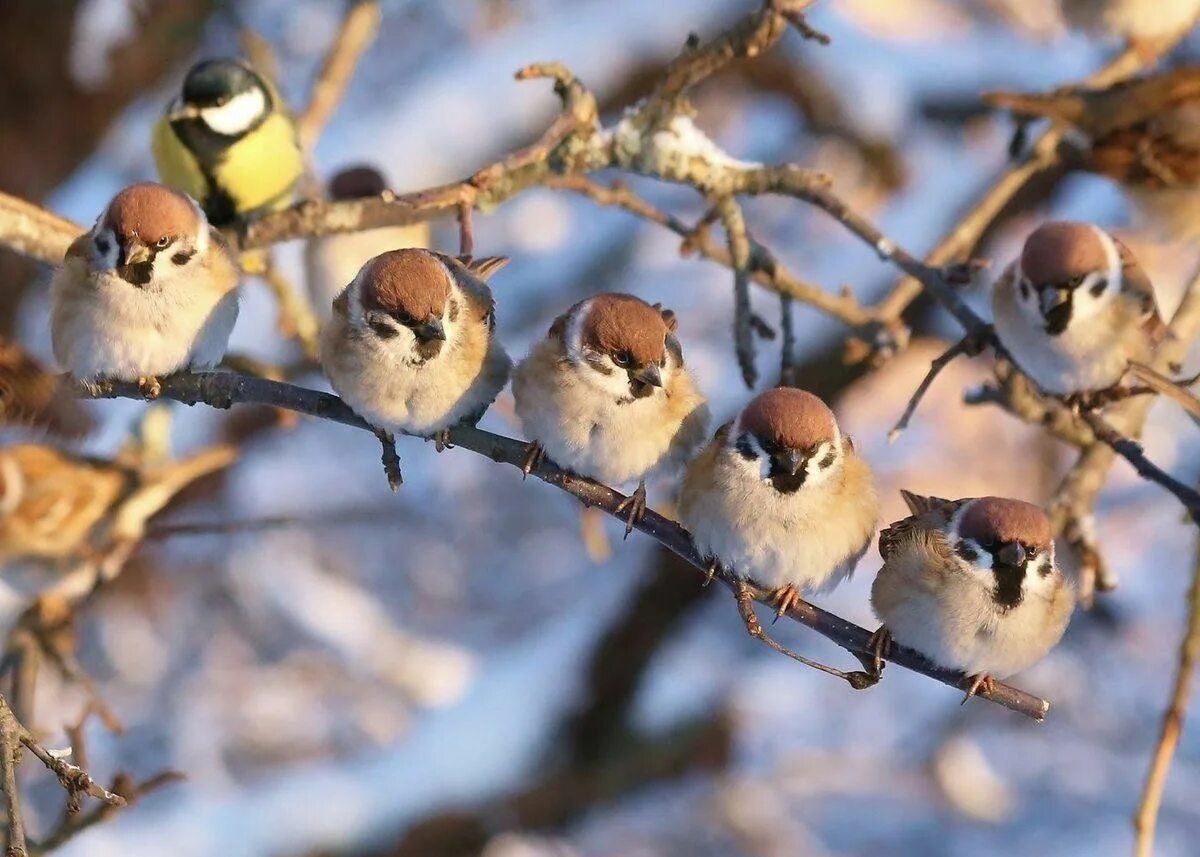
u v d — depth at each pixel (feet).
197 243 22.29
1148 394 25.57
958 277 25.95
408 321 20.31
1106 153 31.55
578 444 20.89
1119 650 47.60
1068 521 26.25
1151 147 31.19
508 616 49.60
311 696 46.19
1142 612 47.44
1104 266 25.09
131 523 32.73
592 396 20.65
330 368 20.94
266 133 31.63
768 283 27.40
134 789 23.99
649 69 46.47
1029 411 27.50
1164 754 23.58
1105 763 46.96
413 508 50.34
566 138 26.32
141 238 21.79
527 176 26.63
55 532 31.73
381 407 20.76
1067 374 25.53
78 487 32.17
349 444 51.13
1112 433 23.09
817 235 47.24
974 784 46.47
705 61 25.80
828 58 46.47
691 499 21.11
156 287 21.88
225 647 46.91
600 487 21.34
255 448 48.08
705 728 43.57
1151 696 47.16
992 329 25.23
